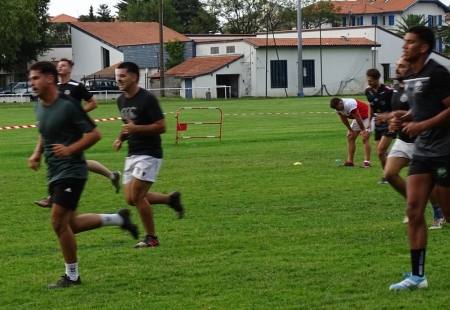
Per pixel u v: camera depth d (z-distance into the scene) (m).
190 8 109.31
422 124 5.96
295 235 8.59
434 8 97.44
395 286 6.30
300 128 25.73
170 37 75.94
